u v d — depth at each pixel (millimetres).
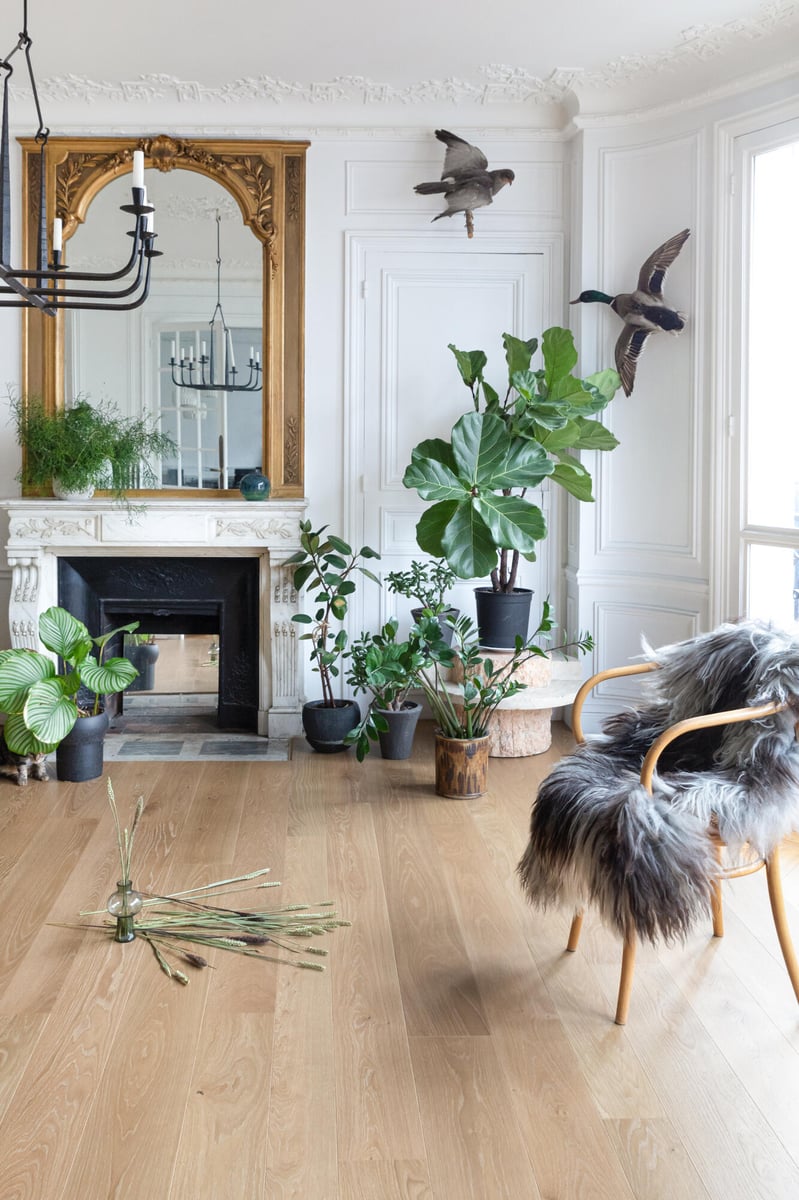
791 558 4211
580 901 2432
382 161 5000
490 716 4441
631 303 4594
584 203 4812
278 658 4941
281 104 4871
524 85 4633
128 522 4758
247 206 4934
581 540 4938
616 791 2416
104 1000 2531
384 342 5086
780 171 4184
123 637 5340
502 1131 2033
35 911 3031
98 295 2504
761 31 3982
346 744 4680
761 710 2434
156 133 4898
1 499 4926
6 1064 2244
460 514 4168
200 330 4973
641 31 4031
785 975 2680
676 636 4719
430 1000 2549
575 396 4355
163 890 3188
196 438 4996
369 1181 1885
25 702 3963
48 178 4879
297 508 4805
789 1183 1884
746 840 2391
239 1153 1959
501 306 5098
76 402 4887
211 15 3914
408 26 4012
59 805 3980
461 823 3812
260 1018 2457
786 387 4230
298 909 3061
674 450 4668
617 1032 2402
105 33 4090
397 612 5207
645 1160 1947
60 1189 1855
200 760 4609
